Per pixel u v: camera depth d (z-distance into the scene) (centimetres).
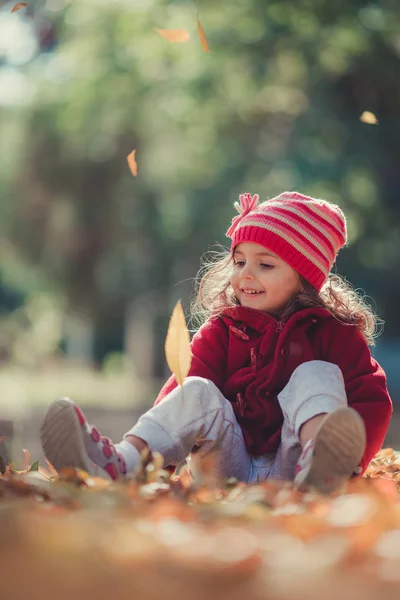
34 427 1166
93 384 2483
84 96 1897
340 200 1775
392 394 2081
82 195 2206
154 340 2834
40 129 2127
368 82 1605
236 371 393
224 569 192
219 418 349
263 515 261
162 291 2434
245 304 398
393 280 2442
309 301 395
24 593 180
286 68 1600
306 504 279
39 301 3300
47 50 1889
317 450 308
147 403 1731
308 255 394
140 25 1666
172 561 198
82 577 189
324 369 348
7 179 2262
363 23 1434
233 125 1798
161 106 1817
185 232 2108
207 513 260
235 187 1908
